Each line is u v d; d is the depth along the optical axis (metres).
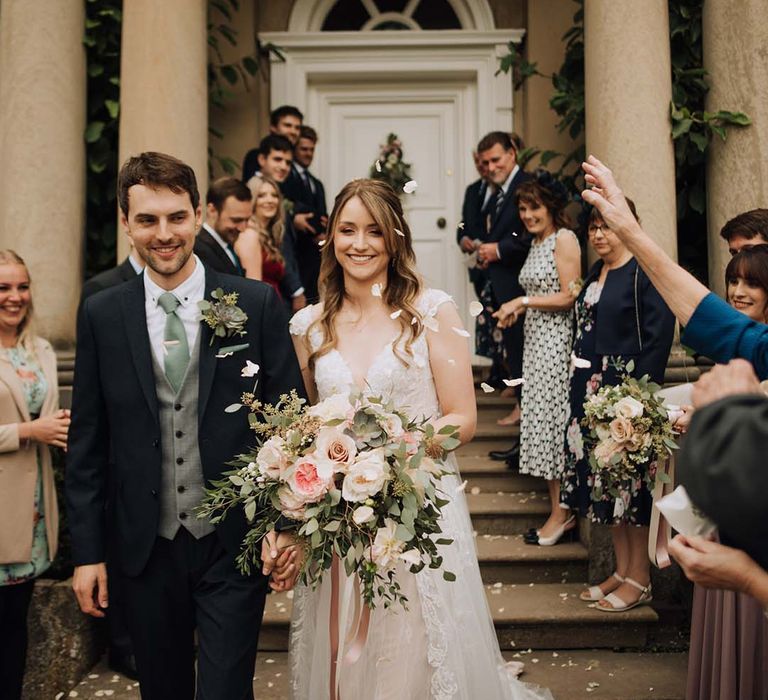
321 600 2.80
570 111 6.05
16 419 3.62
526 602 4.41
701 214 5.58
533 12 7.09
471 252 6.46
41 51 5.20
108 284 3.98
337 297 2.94
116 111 5.53
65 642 4.13
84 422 2.71
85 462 2.71
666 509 1.74
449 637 2.64
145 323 2.65
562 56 7.07
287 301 5.56
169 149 5.13
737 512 1.38
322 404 2.42
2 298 3.66
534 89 7.08
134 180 2.58
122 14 5.52
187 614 2.67
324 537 2.31
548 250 4.96
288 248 5.57
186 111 5.19
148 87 5.12
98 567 2.65
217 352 2.63
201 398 2.61
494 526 5.13
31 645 4.13
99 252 5.82
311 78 7.49
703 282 5.54
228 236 4.64
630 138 4.89
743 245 3.64
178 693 2.69
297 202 6.22
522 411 4.99
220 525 2.59
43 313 5.16
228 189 4.58
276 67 7.29
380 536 2.25
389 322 2.85
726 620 2.87
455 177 7.56
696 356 4.89
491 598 4.48
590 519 4.19
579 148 6.11
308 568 2.57
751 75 4.88
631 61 4.90
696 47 5.46
